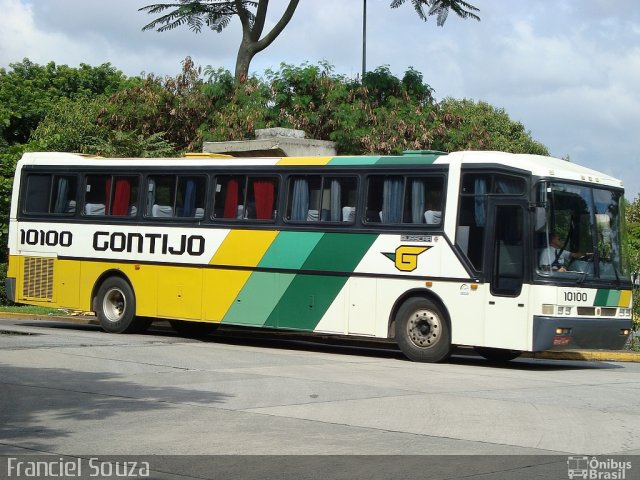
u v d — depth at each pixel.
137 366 16.19
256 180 20.80
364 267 19.22
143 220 22.33
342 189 19.67
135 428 10.89
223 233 21.08
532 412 12.36
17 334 21.44
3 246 34.38
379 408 12.40
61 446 9.91
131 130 38.56
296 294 20.02
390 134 35.16
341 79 36.84
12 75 57.16
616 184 18.89
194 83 38.62
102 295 22.88
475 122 37.25
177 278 21.70
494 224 17.91
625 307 18.56
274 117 36.53
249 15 40.06
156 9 38.22
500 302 17.73
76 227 23.31
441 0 35.69
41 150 37.12
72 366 15.92
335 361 18.16
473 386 14.84
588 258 18.05
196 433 10.66
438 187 18.59
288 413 11.96
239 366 16.67
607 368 19.52
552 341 17.33
